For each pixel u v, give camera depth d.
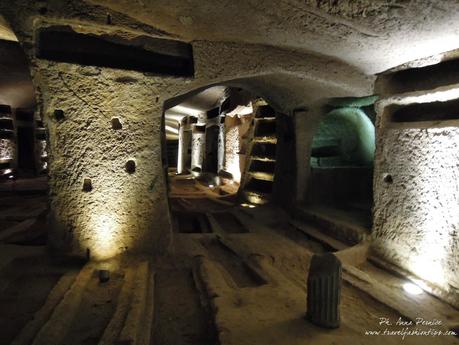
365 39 3.23
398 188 3.82
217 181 10.58
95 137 3.49
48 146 3.40
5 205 6.53
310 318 2.49
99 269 3.35
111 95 3.49
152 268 3.51
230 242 4.57
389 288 3.29
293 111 5.84
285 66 3.96
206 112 12.16
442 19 2.60
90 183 3.53
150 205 3.75
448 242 3.17
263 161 7.87
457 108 3.36
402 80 4.00
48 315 2.49
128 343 2.06
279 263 4.02
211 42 3.66
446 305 3.01
